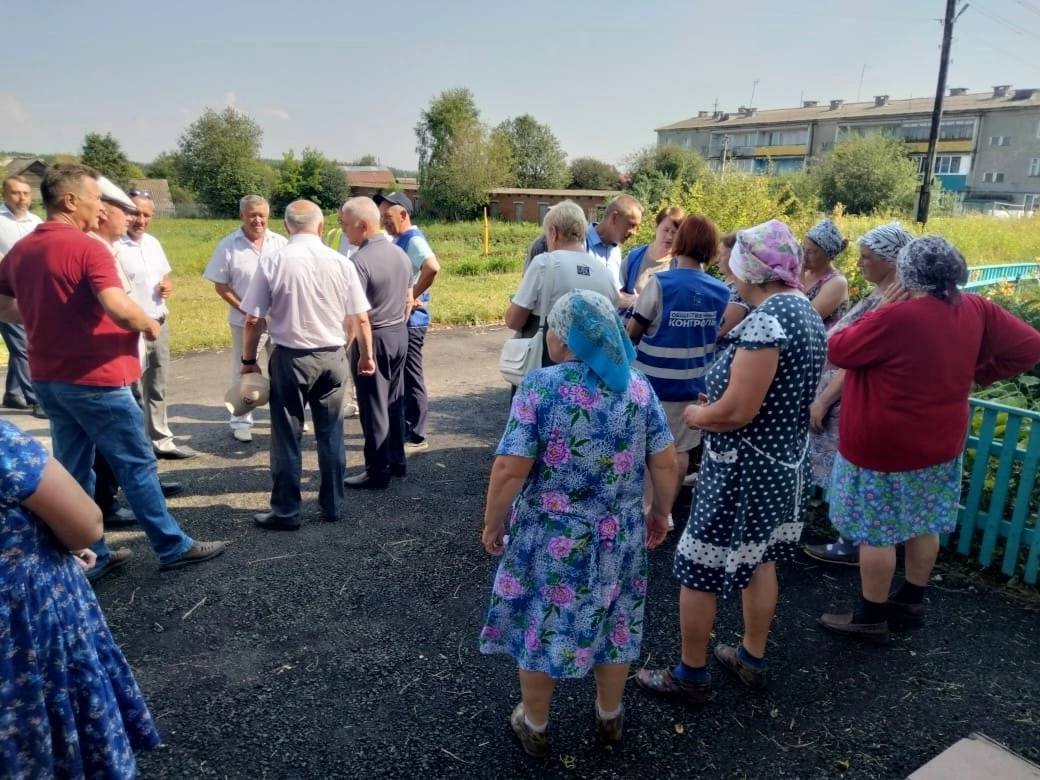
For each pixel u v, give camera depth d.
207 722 2.68
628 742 2.63
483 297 13.61
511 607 2.35
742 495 2.55
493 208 56.91
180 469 5.15
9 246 6.15
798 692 2.92
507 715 2.76
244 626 3.30
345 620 3.37
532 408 2.20
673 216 4.72
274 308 3.96
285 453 4.16
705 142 79.81
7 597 1.73
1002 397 4.91
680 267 3.96
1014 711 2.81
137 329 3.34
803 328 2.48
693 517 2.70
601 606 2.29
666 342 3.93
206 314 11.62
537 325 3.89
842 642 3.25
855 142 40.88
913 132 64.38
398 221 5.34
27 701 1.77
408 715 2.74
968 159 61.50
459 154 55.78
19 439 1.74
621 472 2.26
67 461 3.59
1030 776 2.45
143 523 3.66
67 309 3.28
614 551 2.29
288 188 62.53
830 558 3.92
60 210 3.32
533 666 2.31
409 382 5.59
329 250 4.09
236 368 5.71
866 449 2.99
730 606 3.53
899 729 2.71
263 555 3.96
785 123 72.50
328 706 2.78
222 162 61.91
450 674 2.99
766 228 2.55
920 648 3.21
